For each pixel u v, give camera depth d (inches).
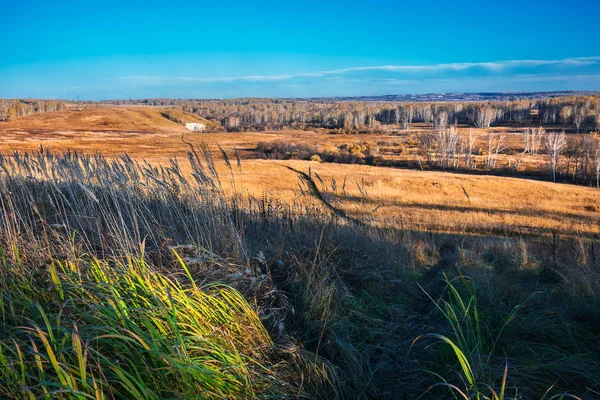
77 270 124.6
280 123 7027.6
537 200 1391.5
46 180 194.1
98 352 84.4
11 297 103.6
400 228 341.4
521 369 122.8
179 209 201.6
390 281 199.2
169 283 128.0
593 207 1315.2
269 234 228.7
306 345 135.3
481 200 1363.2
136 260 130.2
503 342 143.2
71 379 76.8
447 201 1323.8
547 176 2359.7
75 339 76.6
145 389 82.5
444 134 2795.3
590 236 773.9
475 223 892.0
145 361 93.8
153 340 91.4
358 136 4574.3
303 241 221.8
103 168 175.5
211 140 4069.9
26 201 178.5
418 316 170.9
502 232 797.9
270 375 112.0
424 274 233.6
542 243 372.8
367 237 254.7
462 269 234.8
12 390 77.5
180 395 87.2
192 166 189.0
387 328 156.7
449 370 120.0
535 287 212.1
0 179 162.1
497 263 286.2
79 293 109.0
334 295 163.6
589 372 120.9
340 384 116.6
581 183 2201.0
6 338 90.4
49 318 98.2
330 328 139.8
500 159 2824.8
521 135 4500.5
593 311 165.0
